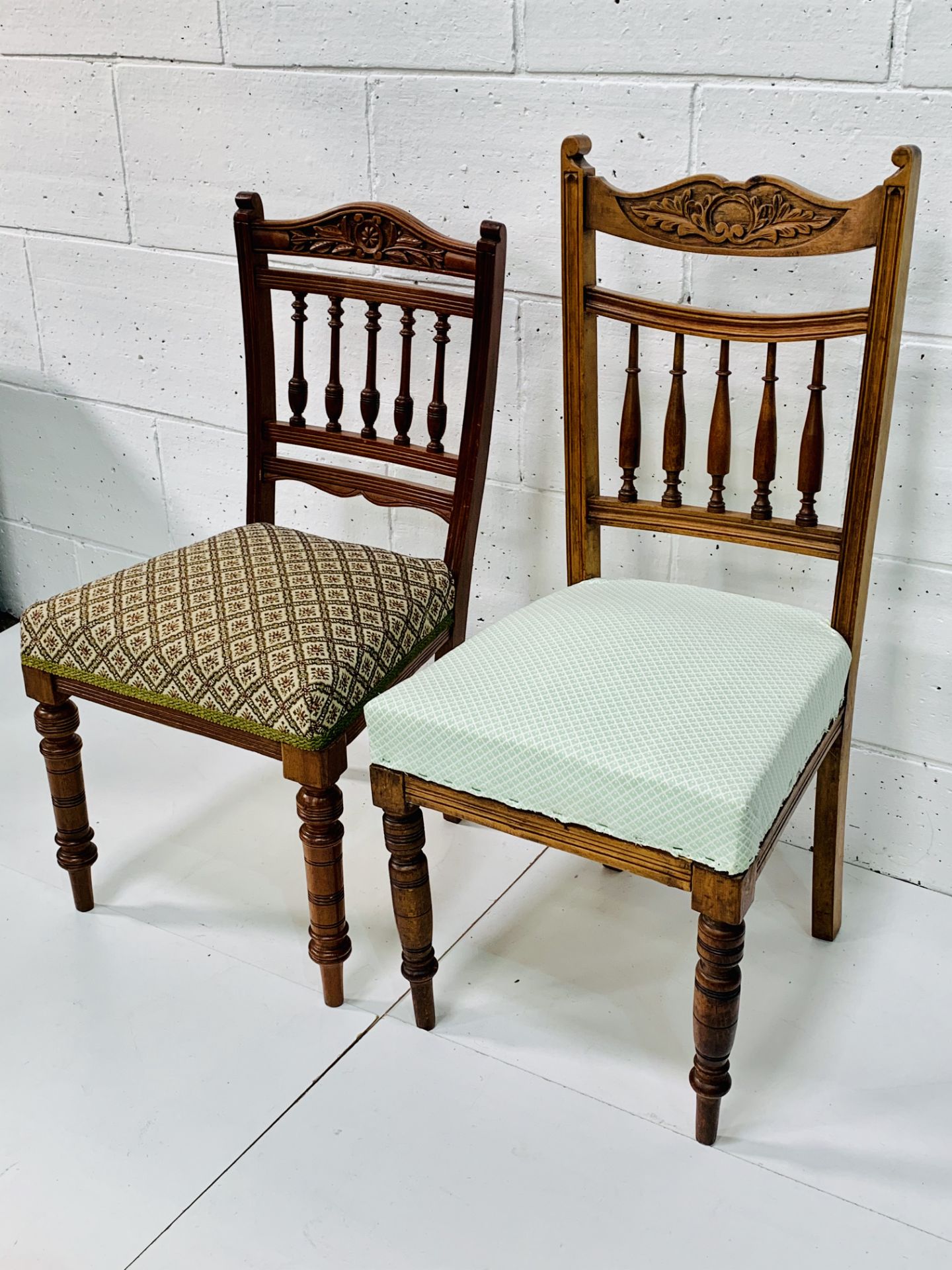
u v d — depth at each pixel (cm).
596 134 157
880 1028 149
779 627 141
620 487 166
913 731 167
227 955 162
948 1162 131
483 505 187
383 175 175
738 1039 147
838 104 141
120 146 197
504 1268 120
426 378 185
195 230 196
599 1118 137
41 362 227
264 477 178
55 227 211
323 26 170
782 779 120
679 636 137
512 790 124
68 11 190
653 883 175
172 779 201
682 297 159
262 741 139
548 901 172
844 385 153
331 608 146
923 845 172
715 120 148
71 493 237
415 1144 134
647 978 157
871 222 126
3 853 183
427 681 132
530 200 165
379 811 193
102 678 147
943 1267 120
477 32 158
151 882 177
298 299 167
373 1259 121
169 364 211
